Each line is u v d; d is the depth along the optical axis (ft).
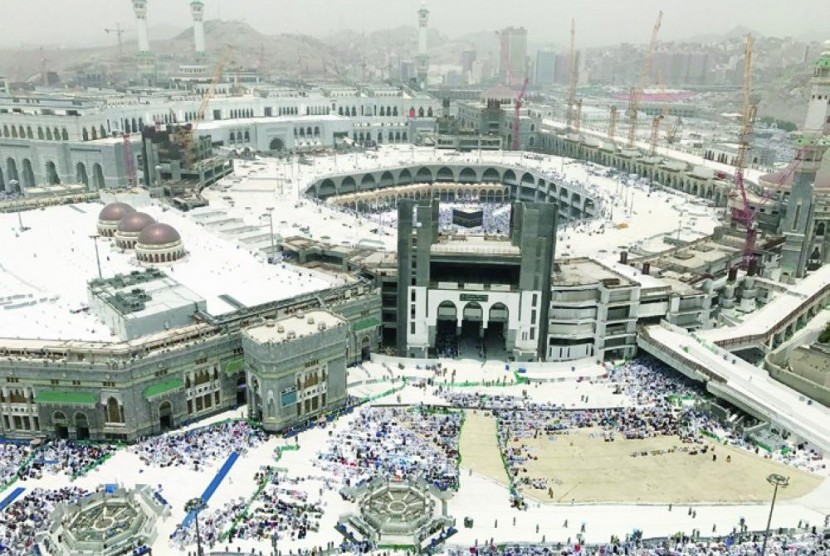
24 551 301.02
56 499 336.90
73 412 394.32
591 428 419.74
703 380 465.06
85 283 505.66
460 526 325.83
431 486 346.13
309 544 309.83
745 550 304.71
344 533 316.19
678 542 313.32
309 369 417.49
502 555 304.50
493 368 506.89
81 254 564.71
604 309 516.73
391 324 553.23
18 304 460.96
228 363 430.61
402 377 488.44
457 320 525.34
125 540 305.73
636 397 465.47
